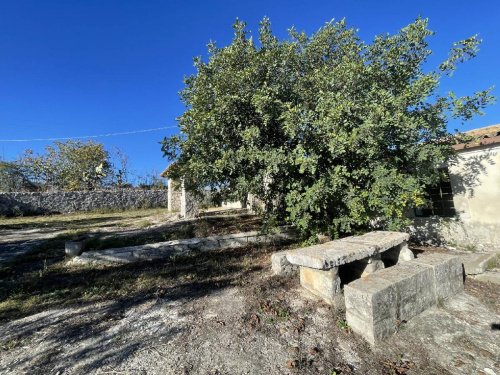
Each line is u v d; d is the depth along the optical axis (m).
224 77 5.69
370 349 3.06
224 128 5.79
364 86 5.39
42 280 5.27
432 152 5.22
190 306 4.07
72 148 26.45
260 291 4.47
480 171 6.44
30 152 24.97
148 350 3.05
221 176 6.08
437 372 2.76
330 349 3.07
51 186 24.69
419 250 6.36
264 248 6.95
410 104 5.13
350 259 3.99
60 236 9.41
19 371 2.75
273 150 5.26
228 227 8.95
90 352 3.03
